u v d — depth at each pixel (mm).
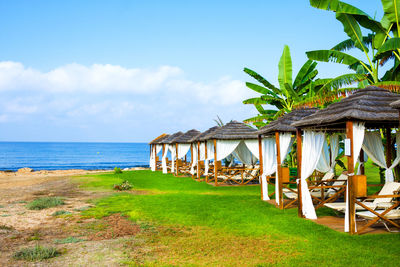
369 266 4898
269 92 19422
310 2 11711
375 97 7246
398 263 4980
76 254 5727
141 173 26281
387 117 6582
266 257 5457
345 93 12297
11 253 5805
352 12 11242
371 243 5992
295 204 10547
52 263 5258
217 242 6391
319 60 13141
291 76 17688
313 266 4980
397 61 11984
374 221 6746
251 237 6699
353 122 6777
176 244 6301
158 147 34000
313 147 8234
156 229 7520
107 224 8086
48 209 10281
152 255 5648
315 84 16344
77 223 8250
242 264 5152
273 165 11594
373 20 11273
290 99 18266
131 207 10438
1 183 20328
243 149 19391
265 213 9117
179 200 11727
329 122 7191
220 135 16734
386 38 12195
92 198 12688
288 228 7348
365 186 6680
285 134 10359
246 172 18578
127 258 5488
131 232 7270
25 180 22266
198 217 8750
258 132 11375
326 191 10672
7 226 7945
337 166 20703
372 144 8688
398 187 7270
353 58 12406
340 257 5320
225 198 12070
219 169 18031
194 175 23312
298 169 8688
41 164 59062
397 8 10383
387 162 8617
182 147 25000
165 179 20859
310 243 6160
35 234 7199
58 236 7016
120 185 15898
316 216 8445
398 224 7293
